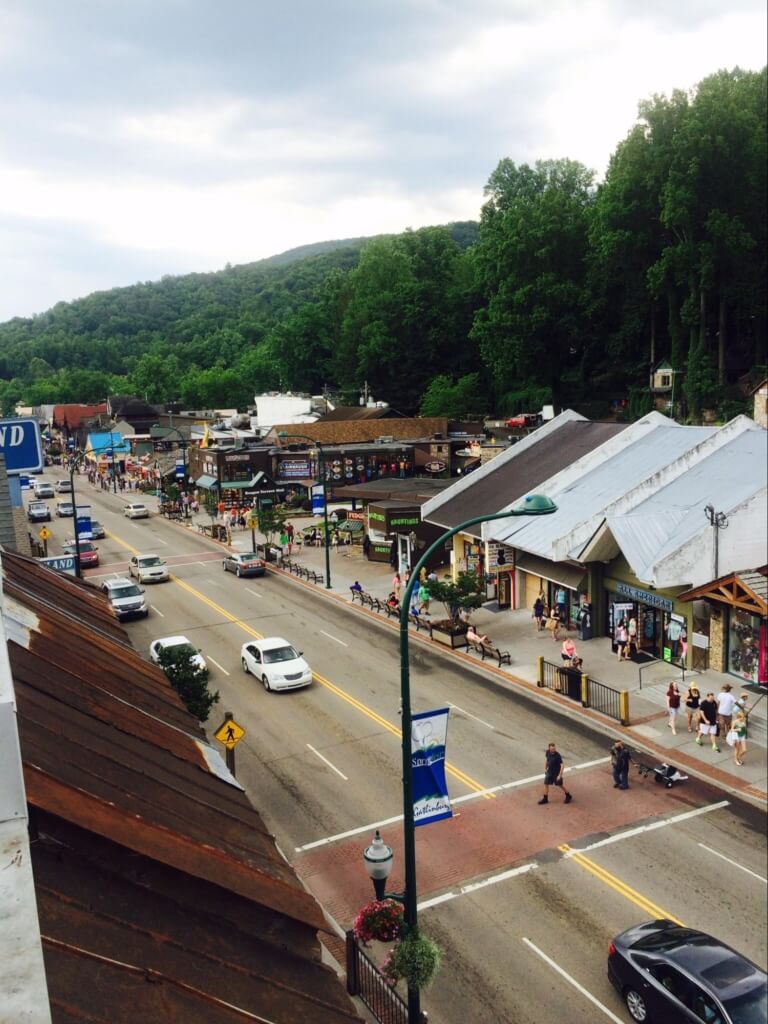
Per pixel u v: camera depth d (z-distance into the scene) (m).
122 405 141.00
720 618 27.19
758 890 15.53
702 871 16.23
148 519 72.19
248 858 8.34
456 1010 12.74
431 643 33.00
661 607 29.03
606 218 71.38
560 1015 12.59
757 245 67.12
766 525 28.09
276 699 26.95
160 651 23.42
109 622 17.78
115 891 6.76
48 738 8.07
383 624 36.28
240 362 170.38
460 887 15.96
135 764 8.95
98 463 104.56
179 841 7.49
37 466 26.66
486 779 20.59
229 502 71.75
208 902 7.47
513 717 24.83
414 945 11.42
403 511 43.38
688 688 25.81
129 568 48.88
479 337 86.25
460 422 86.75
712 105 63.34
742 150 64.06
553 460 40.94
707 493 30.75
